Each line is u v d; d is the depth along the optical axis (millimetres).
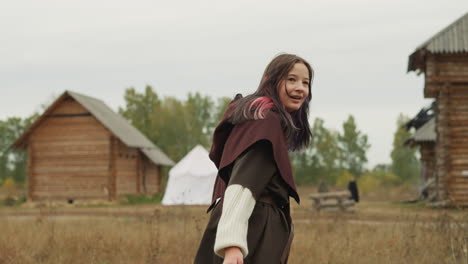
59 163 38219
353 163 94125
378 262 8008
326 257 8125
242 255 2254
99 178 37781
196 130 90000
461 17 25875
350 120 94562
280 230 2490
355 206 29281
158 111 88375
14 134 90438
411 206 27922
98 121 38062
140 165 44344
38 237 9633
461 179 25641
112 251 8586
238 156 2434
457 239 8367
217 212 2553
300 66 2646
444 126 25734
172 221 12625
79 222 13945
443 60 25672
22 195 38812
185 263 7816
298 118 2828
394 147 84688
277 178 2484
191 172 33000
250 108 2512
